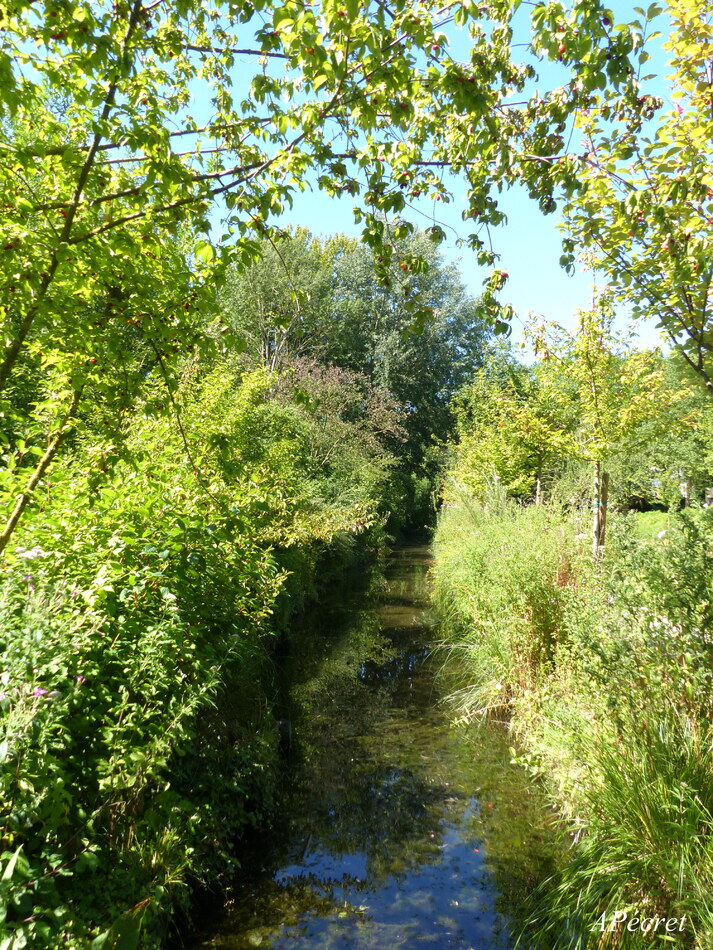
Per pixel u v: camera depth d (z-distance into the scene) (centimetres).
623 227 342
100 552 356
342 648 1070
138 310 303
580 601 537
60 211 287
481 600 828
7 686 256
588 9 230
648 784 348
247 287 2178
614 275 385
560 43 244
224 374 867
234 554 466
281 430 1364
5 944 215
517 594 695
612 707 401
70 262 287
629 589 446
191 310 310
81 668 312
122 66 272
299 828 500
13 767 249
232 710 531
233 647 487
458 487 1720
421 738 682
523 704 630
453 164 323
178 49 341
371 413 2548
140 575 368
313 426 1834
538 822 493
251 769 497
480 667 797
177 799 389
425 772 600
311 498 1209
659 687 386
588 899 355
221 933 376
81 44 262
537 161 300
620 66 246
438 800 545
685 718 367
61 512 372
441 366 3331
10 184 279
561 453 838
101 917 280
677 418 771
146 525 392
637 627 410
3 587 304
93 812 300
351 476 2045
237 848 464
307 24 236
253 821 472
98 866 294
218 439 372
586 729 432
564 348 754
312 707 779
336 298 3145
